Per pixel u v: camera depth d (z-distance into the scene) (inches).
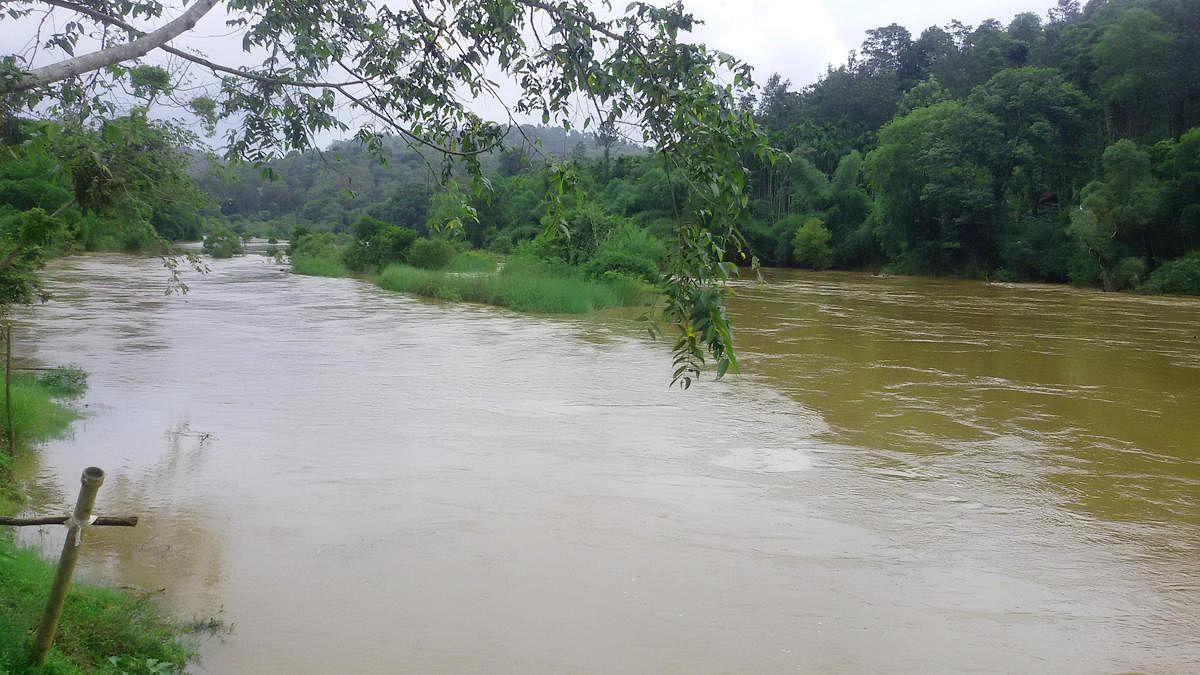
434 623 213.9
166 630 200.2
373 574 243.1
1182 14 2018.9
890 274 2210.9
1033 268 1925.4
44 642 153.6
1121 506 321.4
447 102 182.4
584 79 150.7
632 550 265.7
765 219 2674.7
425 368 586.9
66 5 166.7
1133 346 770.8
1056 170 2020.2
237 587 232.2
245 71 185.8
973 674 197.5
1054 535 290.5
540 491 321.1
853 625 220.1
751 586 241.9
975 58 2856.8
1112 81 2005.4
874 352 706.2
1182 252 1668.3
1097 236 1653.5
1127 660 206.4
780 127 3344.0
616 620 218.4
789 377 578.6
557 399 490.0
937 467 366.9
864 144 2829.7
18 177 1332.4
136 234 322.7
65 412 418.6
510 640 206.1
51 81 149.6
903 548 274.7
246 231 2935.5
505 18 170.9
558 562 255.0
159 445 374.0
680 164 143.4
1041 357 693.3
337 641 203.2
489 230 2551.7
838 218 2495.1
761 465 363.6
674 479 340.2
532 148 170.6
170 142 226.4
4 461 320.8
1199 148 1631.4
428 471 343.0
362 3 194.2
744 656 201.9
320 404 464.4
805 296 1373.0
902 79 3481.8
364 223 1658.5
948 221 2042.3
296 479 329.7
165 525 278.1
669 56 145.0
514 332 798.5
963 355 697.6
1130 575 258.7
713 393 517.3
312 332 767.7
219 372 554.9
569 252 1268.5
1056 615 230.1
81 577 230.7
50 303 952.3
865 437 416.2
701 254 132.6
